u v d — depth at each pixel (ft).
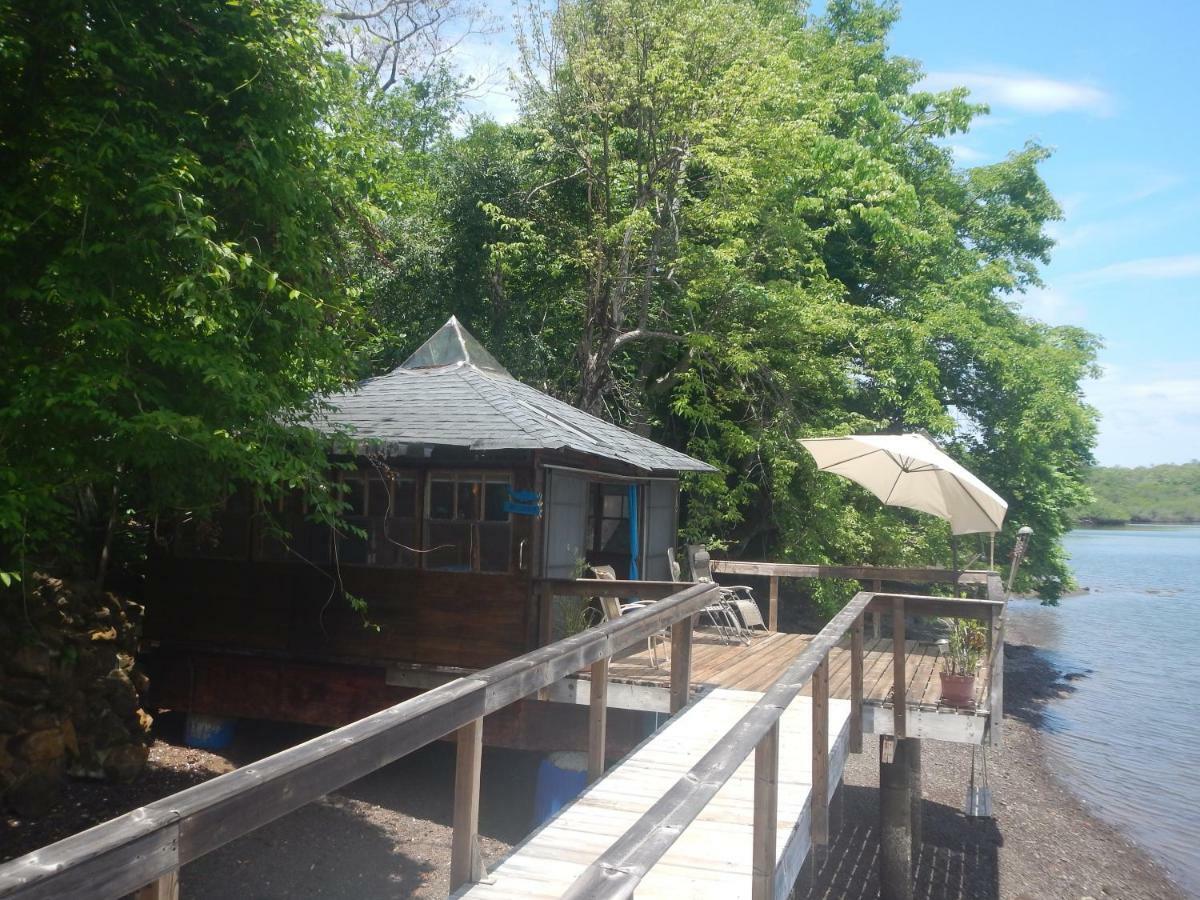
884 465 38.88
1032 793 50.39
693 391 66.44
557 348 70.85
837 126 80.79
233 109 25.07
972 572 38.50
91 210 22.43
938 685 30.73
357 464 35.65
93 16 23.72
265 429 25.20
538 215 68.59
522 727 32.78
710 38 63.31
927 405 68.95
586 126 65.62
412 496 35.01
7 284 22.58
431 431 33.86
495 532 33.83
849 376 68.23
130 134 22.11
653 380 73.72
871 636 43.27
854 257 80.53
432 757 41.45
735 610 48.49
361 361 43.60
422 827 33.53
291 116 25.40
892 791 31.65
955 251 86.22
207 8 23.98
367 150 29.94
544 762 32.60
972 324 76.84
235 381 22.53
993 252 95.66
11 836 28.19
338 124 29.07
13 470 20.67
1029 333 85.97
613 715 32.19
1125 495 465.47
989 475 82.38
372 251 31.50
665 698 29.30
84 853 8.11
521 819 34.81
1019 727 64.64
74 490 33.24
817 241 72.69
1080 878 39.60
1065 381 81.30
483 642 33.55
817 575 41.83
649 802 19.47
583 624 34.86
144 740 34.91
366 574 35.22
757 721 12.98
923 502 39.06
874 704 27.78
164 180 21.44
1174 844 45.14
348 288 31.86
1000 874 38.81
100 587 36.45
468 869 15.60
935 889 36.55
